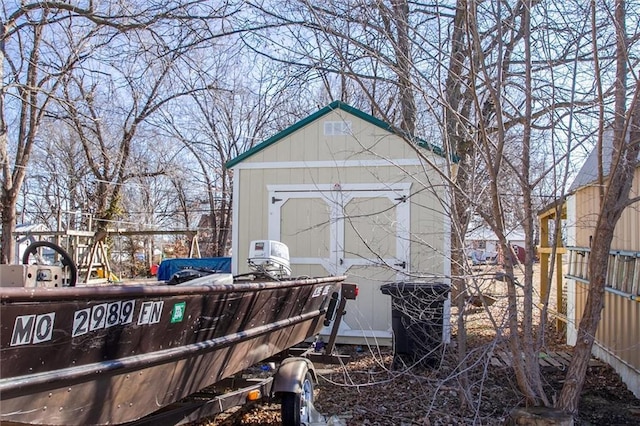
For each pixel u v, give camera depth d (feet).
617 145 14.40
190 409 12.65
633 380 20.85
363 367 24.41
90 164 71.36
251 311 13.24
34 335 7.33
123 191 87.25
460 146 25.26
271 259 19.81
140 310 9.12
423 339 22.62
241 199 30.73
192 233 55.47
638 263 20.59
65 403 8.11
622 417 18.24
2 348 6.93
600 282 14.55
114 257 87.97
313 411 16.40
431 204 28.19
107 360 8.77
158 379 10.20
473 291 17.71
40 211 100.27
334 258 29.35
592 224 26.27
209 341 11.62
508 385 20.43
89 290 7.95
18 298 6.91
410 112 21.36
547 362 24.79
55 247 10.35
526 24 15.11
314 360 19.17
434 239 28.19
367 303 28.89
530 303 14.92
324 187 29.76
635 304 20.93
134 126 67.00
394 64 19.84
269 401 18.19
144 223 88.12
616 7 14.47
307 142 30.19
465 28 16.56
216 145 84.89
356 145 29.50
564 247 32.86
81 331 8.08
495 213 14.92
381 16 18.34
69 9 34.71
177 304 10.02
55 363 7.81
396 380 22.00
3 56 38.37
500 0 16.84
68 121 53.01
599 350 26.40
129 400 9.53
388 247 28.63
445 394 20.03
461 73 18.38
